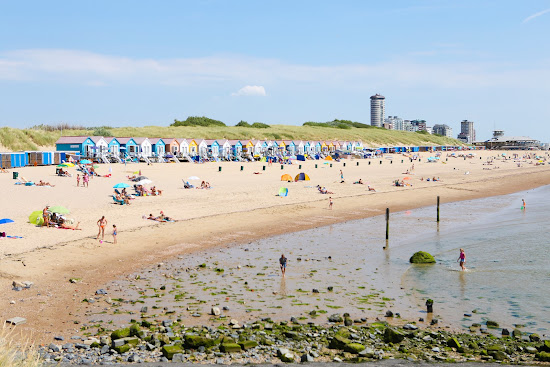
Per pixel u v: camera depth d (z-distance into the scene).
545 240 38.72
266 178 76.75
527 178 97.69
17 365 11.52
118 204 48.44
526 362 15.62
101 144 91.75
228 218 45.28
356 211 53.31
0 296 21.80
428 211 55.78
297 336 17.66
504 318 20.91
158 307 21.11
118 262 29.16
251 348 16.44
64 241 32.75
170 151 103.88
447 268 29.83
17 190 52.59
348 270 28.97
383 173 95.12
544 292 24.70
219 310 20.42
